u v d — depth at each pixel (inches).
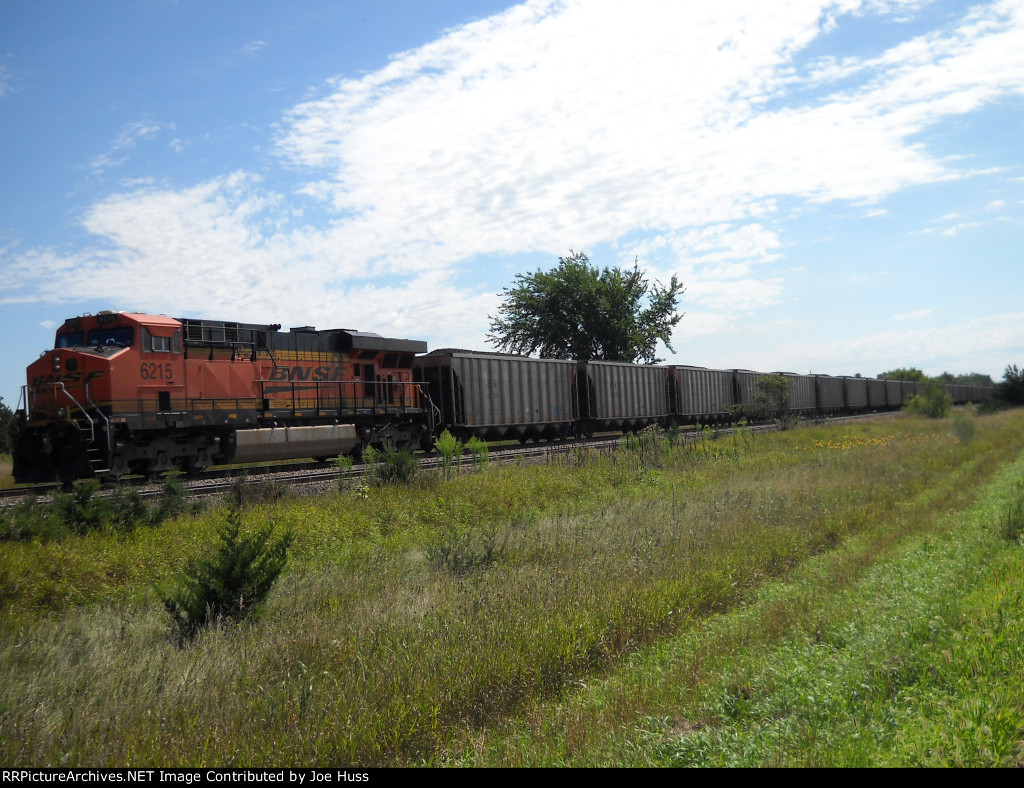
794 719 214.5
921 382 3159.5
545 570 400.5
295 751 210.7
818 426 1617.9
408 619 320.5
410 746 222.7
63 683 257.1
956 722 203.9
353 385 958.4
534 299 2134.6
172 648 295.1
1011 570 365.1
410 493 641.6
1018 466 864.9
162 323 730.8
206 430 778.8
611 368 1438.2
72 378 694.5
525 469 788.0
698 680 257.0
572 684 267.0
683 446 1002.7
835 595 343.9
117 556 428.5
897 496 644.1
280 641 294.7
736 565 413.4
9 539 428.8
